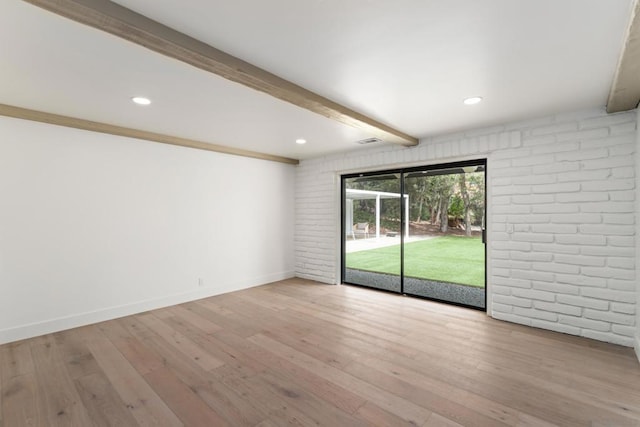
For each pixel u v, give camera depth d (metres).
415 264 4.45
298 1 1.38
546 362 2.38
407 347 2.68
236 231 4.70
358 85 2.33
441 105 2.75
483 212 3.74
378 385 2.10
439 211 4.18
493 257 3.37
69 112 2.95
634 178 2.60
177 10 1.44
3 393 2.03
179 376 2.23
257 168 5.00
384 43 1.75
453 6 1.42
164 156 3.92
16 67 2.03
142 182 3.73
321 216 5.18
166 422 1.75
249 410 1.85
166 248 3.94
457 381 2.14
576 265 2.86
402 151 4.15
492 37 1.69
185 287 4.10
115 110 2.90
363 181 4.96
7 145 2.84
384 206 4.73
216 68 1.88
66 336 2.96
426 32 1.64
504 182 3.30
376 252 5.59
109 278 3.46
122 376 2.23
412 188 4.41
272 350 2.64
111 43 1.74
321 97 2.52
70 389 2.07
